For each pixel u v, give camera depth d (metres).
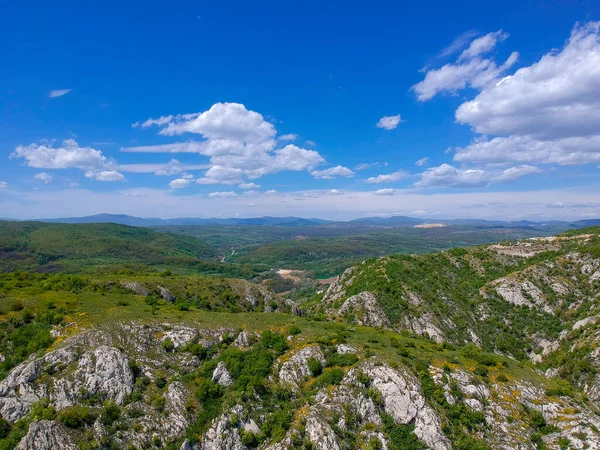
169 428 50.16
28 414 48.00
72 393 50.84
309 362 60.75
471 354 67.62
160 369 58.72
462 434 51.09
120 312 68.38
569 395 59.41
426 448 49.66
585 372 75.50
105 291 84.12
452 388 56.09
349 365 59.91
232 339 68.19
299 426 49.75
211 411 53.16
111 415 49.06
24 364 52.19
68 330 60.94
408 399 53.22
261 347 65.38
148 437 48.34
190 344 64.12
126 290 86.94
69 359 54.44
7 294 70.75
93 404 50.81
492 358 65.81
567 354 84.19
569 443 50.72
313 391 56.50
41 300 68.81
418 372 58.03
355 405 53.31
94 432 46.22
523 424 53.47
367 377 55.94
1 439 44.88
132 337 61.91
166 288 93.94
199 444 49.59
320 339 66.19
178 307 77.81
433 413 52.09
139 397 53.19
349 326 84.25
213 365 60.66
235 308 94.31
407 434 51.16
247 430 50.94
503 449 49.88
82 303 71.25
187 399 54.09
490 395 57.03
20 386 49.72
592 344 81.00
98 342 58.31
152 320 67.31
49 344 58.31
